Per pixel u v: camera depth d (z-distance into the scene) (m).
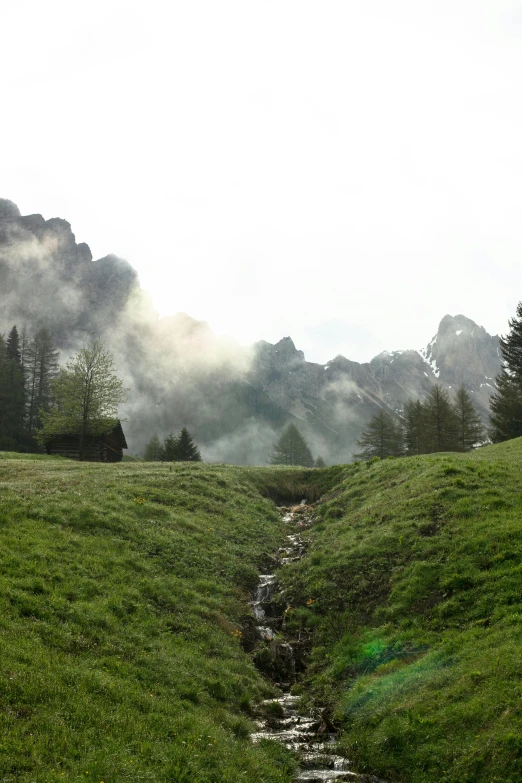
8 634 15.38
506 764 12.63
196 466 49.25
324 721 17.77
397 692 17.41
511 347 79.69
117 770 11.51
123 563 24.08
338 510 36.19
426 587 22.31
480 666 16.19
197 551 28.80
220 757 13.84
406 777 14.15
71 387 67.19
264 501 41.81
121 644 17.86
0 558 20.02
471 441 88.81
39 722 12.09
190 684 17.58
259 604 26.47
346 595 24.94
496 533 23.44
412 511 28.77
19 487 31.91
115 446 77.62
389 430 103.75
